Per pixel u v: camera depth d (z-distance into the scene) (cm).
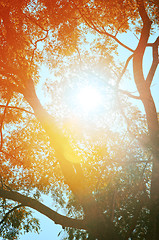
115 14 1195
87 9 1157
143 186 800
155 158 786
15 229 1191
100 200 828
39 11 1188
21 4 1117
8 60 1142
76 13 1240
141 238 732
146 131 945
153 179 763
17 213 1220
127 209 771
